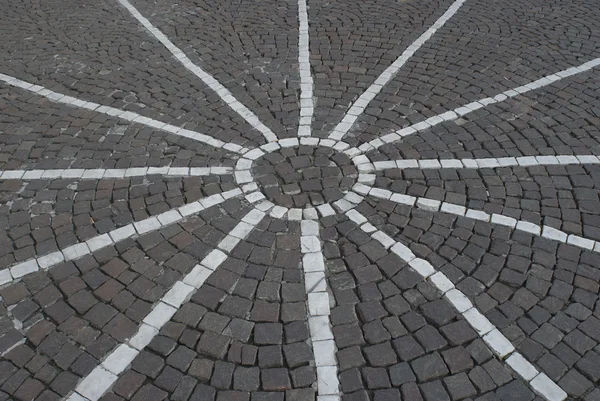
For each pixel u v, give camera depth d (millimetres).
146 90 7016
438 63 7457
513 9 9109
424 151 5777
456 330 3947
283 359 3789
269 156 5773
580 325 3961
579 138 5941
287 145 5930
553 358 3752
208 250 4637
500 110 6418
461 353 3797
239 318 4070
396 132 6094
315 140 5992
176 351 3840
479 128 6117
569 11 8992
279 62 7609
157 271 4441
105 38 8438
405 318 4047
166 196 5242
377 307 4133
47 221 4965
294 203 5148
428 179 5395
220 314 4098
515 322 3992
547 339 3871
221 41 8266
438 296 4199
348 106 6590
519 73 7172
